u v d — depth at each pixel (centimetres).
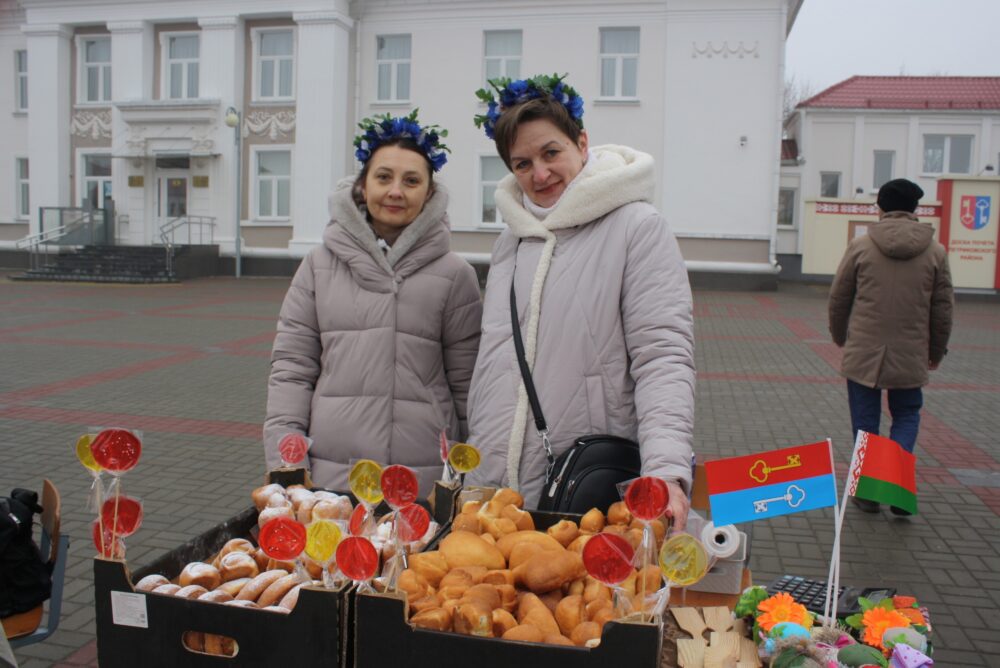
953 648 346
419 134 274
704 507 264
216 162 2398
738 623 196
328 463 272
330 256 287
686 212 2159
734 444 695
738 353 1188
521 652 144
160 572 183
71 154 2552
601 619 162
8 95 2658
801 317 1638
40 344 1169
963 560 440
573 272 238
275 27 2350
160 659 160
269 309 1658
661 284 229
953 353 1228
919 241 478
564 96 243
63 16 2469
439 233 282
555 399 233
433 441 276
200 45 2381
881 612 191
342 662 153
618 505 205
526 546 185
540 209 248
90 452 176
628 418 235
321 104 2297
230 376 967
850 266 505
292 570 186
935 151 2847
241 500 530
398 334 275
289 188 2400
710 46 2116
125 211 2502
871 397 504
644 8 2145
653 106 2162
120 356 1086
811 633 184
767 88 2103
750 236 2136
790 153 2942
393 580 159
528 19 2209
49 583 256
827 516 505
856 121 2838
